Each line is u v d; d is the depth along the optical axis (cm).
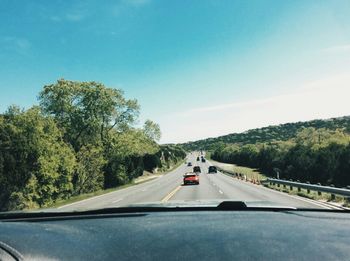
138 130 8762
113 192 4388
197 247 158
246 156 12788
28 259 143
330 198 2330
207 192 3319
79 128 7019
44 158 4441
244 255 148
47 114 6844
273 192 3203
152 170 11719
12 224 207
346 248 153
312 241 164
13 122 4234
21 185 4031
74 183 5953
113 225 210
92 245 164
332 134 12838
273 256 146
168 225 204
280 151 8931
